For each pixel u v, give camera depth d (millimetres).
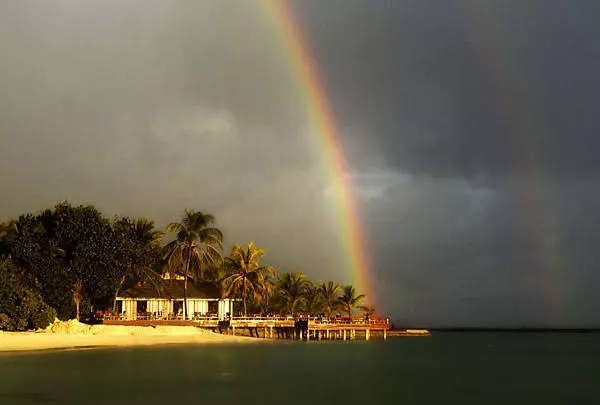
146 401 31000
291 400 32656
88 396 32031
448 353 85688
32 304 63562
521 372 53938
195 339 74188
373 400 33875
